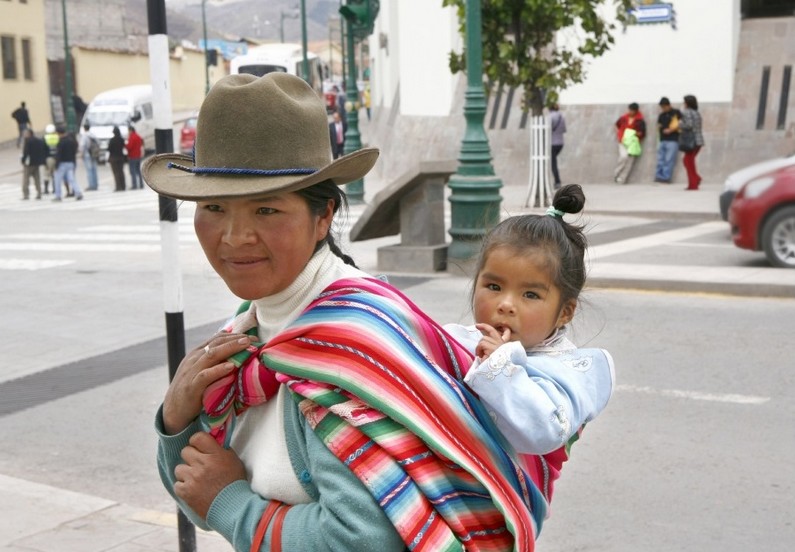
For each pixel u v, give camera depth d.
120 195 26.72
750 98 22.27
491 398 1.79
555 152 21.47
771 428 6.00
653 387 6.88
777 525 4.70
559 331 2.02
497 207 11.42
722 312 9.30
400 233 12.39
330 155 1.91
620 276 10.66
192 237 16.38
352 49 20.12
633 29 22.88
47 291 11.59
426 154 26.44
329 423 1.71
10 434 6.40
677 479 5.27
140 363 8.16
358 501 1.66
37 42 46.44
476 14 11.50
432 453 1.73
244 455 1.87
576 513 4.89
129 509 5.07
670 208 17.34
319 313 1.83
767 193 11.28
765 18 23.02
